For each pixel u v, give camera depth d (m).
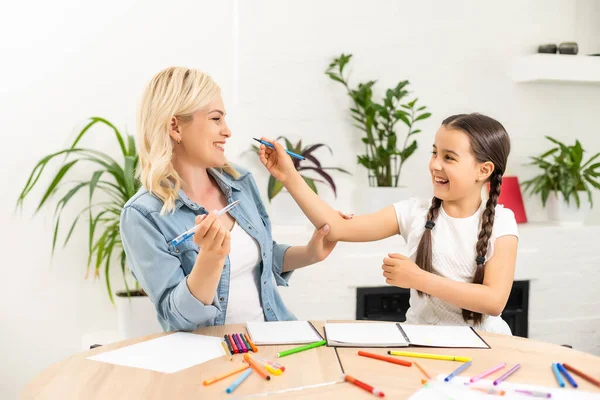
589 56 2.70
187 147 1.45
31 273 2.34
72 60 2.32
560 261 2.65
